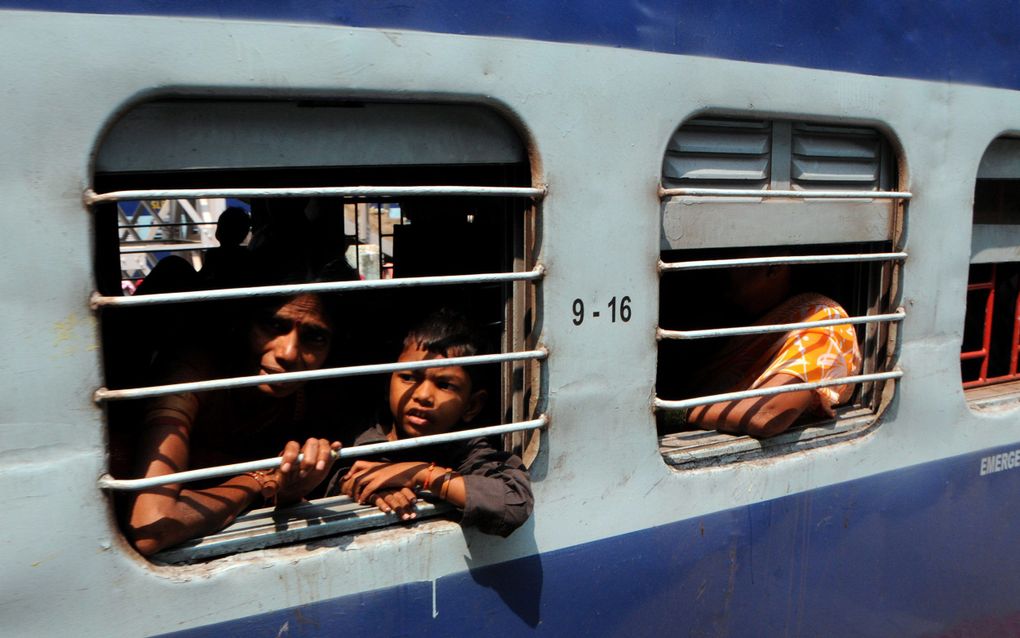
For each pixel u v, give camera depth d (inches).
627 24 76.0
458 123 69.7
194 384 57.7
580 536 78.4
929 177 99.0
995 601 117.0
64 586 56.9
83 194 55.6
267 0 59.9
